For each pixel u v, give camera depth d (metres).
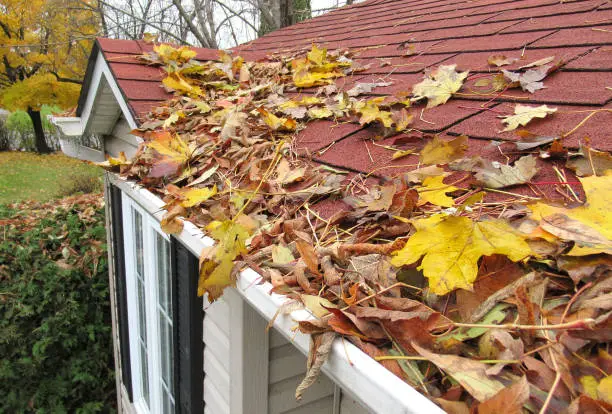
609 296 0.66
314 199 1.29
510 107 1.44
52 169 16.80
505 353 0.64
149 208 1.66
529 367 0.61
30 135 19.08
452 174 1.17
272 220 1.28
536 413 0.56
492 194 1.04
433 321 0.70
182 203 1.43
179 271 2.24
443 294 0.75
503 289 0.74
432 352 0.69
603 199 0.83
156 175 1.76
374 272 0.87
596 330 0.62
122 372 3.87
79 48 13.31
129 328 3.46
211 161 1.76
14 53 13.21
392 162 1.34
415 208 1.04
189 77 2.87
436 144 1.25
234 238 1.10
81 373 4.33
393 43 2.80
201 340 2.18
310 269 0.93
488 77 1.73
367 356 0.70
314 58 2.54
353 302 0.79
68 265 4.49
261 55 3.74
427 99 1.73
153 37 3.18
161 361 2.97
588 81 1.42
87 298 4.44
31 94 13.36
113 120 3.61
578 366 0.61
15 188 14.41
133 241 3.21
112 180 3.14
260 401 1.81
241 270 1.05
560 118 1.25
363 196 1.17
